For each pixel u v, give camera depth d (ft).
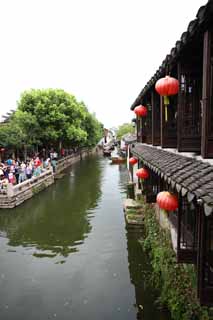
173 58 17.24
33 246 37.86
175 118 24.94
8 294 27.07
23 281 29.32
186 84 18.80
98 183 79.15
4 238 40.57
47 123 88.74
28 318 23.70
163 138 24.79
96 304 25.45
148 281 28.63
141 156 31.09
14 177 60.75
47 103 88.79
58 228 44.32
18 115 81.82
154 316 23.36
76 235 41.39
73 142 112.37
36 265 32.68
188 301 20.58
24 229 43.96
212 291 14.51
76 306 25.20
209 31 12.85
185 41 14.02
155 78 24.97
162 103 24.82
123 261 33.30
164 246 28.99
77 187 73.92
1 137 73.97
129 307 24.89
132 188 70.13
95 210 53.47
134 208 47.26
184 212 20.33
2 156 83.41
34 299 26.32
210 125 13.99
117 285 28.45
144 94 34.86
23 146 83.35
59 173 95.91
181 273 23.38
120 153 156.56
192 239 18.86
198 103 18.85
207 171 12.86
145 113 36.86
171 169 16.37
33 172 70.18
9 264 32.94
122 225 45.11
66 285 28.53
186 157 18.20
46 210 53.62
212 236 15.35
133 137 93.71
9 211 52.24
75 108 97.86
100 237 40.47
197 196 10.72
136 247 36.78
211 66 13.98
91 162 134.62
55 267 32.17
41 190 69.05
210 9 10.97
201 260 14.48
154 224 36.27
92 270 31.40
